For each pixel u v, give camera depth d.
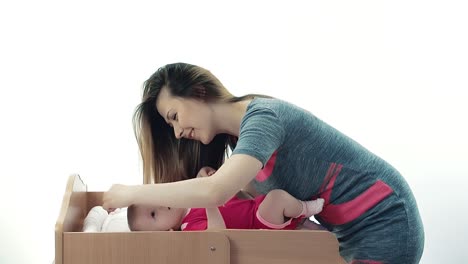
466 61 2.17
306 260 1.21
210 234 1.19
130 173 2.17
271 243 1.20
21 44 2.12
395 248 1.30
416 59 2.18
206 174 1.54
